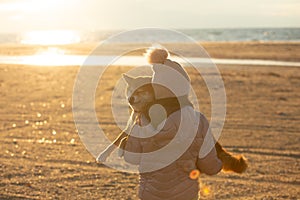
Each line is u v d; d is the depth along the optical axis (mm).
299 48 43156
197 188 3111
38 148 8594
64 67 25578
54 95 15492
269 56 33719
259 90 16359
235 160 3229
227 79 18734
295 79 19641
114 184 6609
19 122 11117
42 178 6836
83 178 6859
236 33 159375
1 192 6219
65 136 9555
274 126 10734
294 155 8328
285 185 6688
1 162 7621
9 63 28984
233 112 12266
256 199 6078
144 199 3102
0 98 14969
